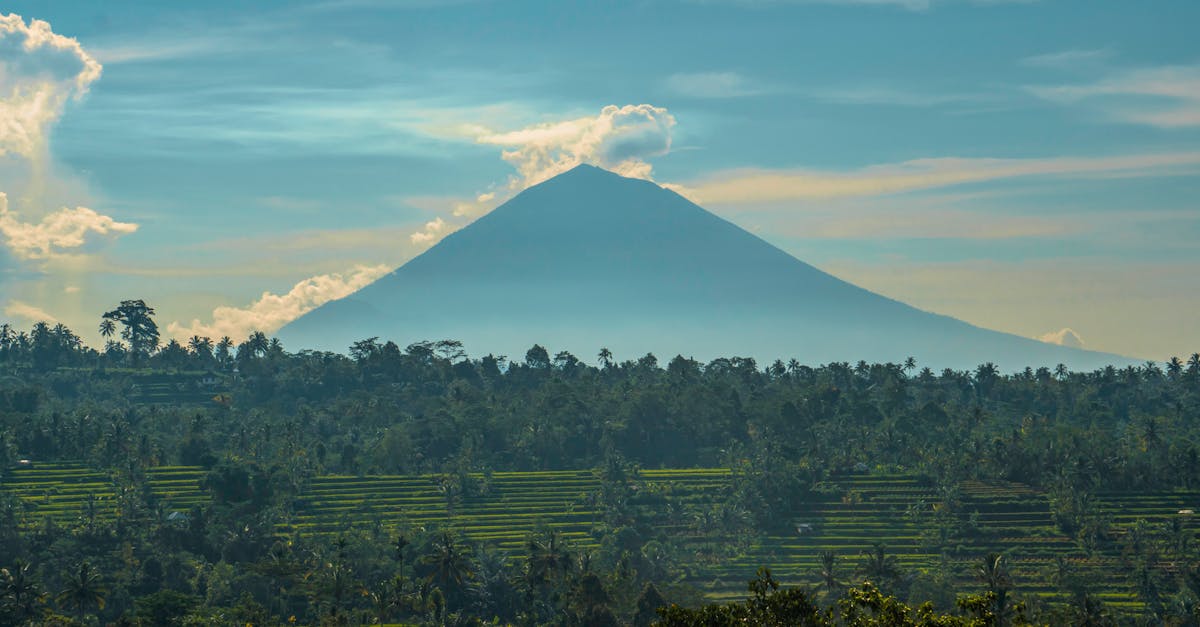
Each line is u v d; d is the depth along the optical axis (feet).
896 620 388.57
